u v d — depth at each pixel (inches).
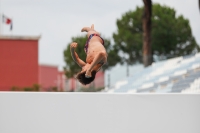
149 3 2945.4
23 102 1050.1
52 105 1051.3
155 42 4434.1
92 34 913.5
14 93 1048.8
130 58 4473.4
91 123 1055.6
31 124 1048.2
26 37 3506.4
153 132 1065.5
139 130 1063.6
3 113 1048.8
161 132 1067.9
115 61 4478.3
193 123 1072.2
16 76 3501.5
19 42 3506.4
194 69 2199.8
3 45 3489.2
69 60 4557.1
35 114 1050.1
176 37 4468.5
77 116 1053.2
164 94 1069.1
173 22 4478.3
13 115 1049.5
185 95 1071.0
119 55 4507.9
